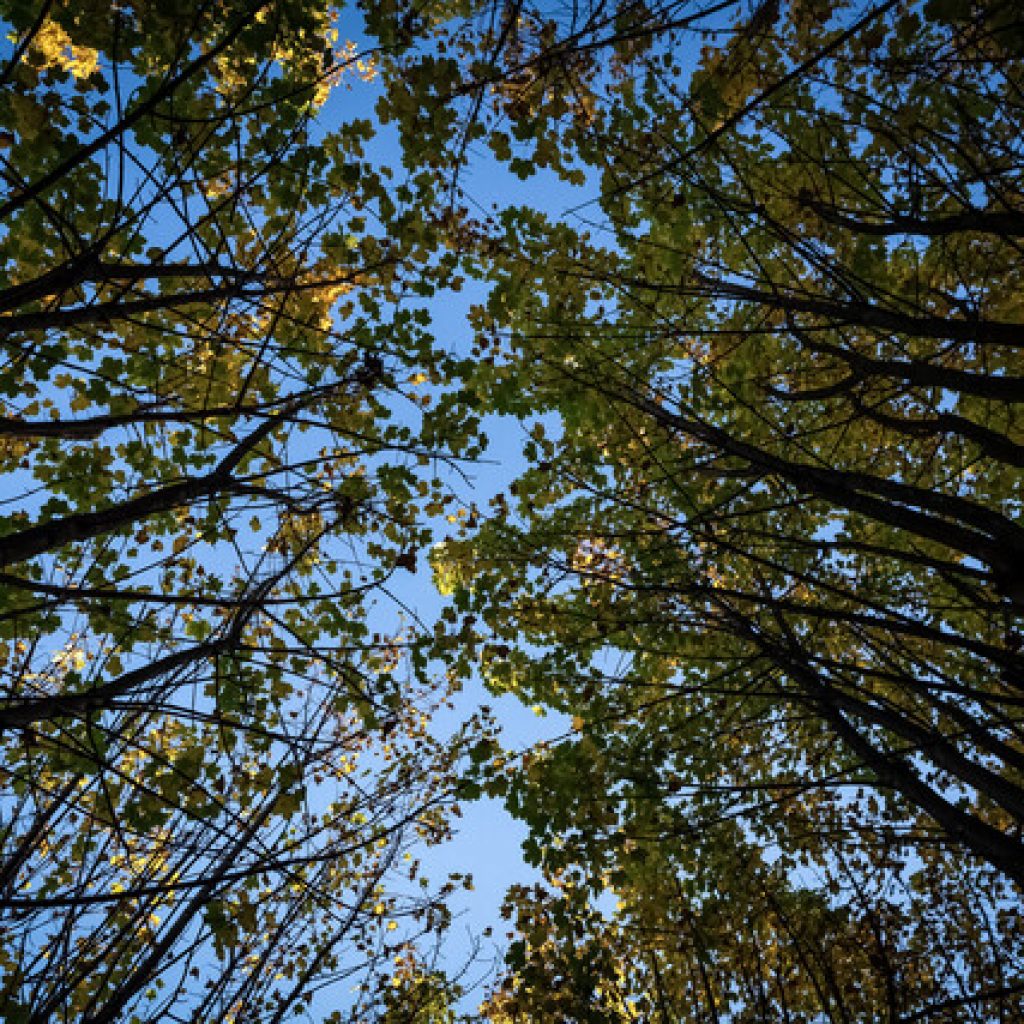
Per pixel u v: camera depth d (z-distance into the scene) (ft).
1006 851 9.61
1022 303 14.32
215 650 9.36
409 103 12.24
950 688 8.41
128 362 13.60
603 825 14.21
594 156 13.57
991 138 11.43
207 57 7.16
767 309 15.84
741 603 16.24
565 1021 13.17
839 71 12.50
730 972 15.71
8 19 9.90
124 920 11.64
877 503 9.79
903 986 16.44
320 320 14.42
